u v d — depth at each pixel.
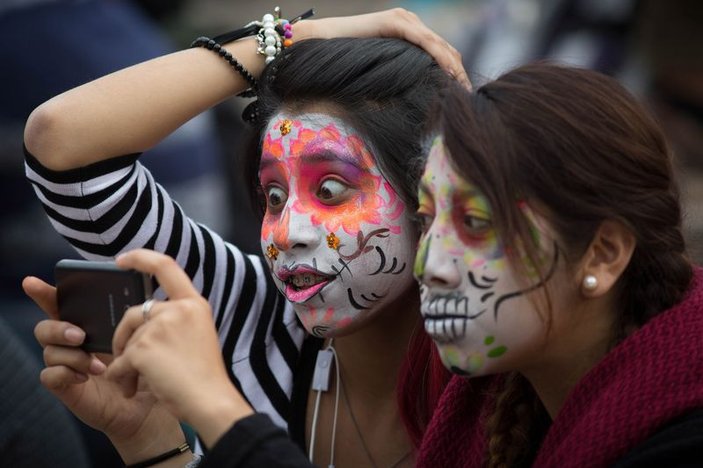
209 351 1.73
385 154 2.16
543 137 1.71
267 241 2.23
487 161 1.70
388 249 2.16
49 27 3.92
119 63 4.08
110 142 2.27
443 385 2.25
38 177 2.29
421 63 2.27
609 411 1.71
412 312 2.32
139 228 2.33
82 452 2.46
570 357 1.83
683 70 5.96
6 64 3.86
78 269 1.92
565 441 1.74
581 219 1.72
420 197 1.84
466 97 1.78
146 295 1.88
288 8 9.11
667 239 1.80
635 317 1.82
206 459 1.66
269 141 2.22
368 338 2.35
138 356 1.71
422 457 2.07
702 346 1.72
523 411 1.97
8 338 2.34
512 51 5.92
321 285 2.16
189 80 2.36
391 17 2.44
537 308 1.73
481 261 1.73
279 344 2.50
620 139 1.74
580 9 5.81
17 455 2.25
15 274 3.94
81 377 2.03
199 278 2.43
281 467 1.64
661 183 1.80
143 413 2.28
